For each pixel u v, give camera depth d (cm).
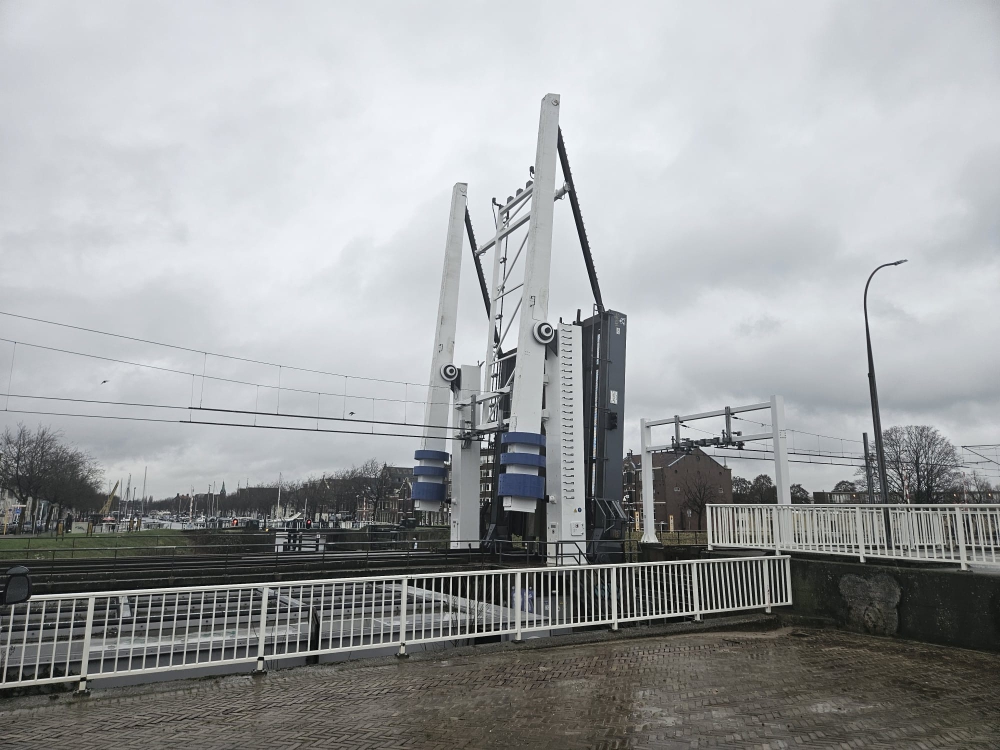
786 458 2341
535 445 2306
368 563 2131
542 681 856
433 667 933
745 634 1230
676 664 957
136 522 9438
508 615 1098
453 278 3005
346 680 861
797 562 1423
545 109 2488
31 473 5600
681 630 1230
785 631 1280
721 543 1755
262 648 890
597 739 639
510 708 739
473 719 701
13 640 1152
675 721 695
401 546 2591
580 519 2312
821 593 1365
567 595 1396
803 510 1532
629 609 1202
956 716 719
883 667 954
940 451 7219
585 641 1119
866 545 1404
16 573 760
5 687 766
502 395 2562
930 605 1173
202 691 808
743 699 778
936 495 7100
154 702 764
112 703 761
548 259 2422
